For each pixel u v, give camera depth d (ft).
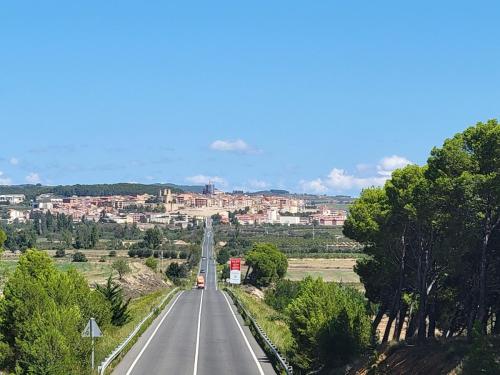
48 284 166.91
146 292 516.73
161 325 257.96
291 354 169.48
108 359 147.74
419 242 184.75
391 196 188.34
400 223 194.70
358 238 219.61
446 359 126.11
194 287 576.20
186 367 159.53
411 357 140.36
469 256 168.25
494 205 146.10
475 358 104.17
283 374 148.05
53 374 130.00
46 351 130.93
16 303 156.04
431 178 157.17
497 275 167.32
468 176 145.28
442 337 172.14
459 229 153.38
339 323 160.66
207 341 210.59
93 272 587.68
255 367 161.07
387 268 215.51
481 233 154.20
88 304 178.29
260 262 593.83
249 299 380.78
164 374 149.48
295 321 168.25
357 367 154.61
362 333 164.45
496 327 176.96
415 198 161.48
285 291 419.13
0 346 152.76
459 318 207.31
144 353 182.39
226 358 175.32
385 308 236.63
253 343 206.90
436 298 199.82
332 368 160.76
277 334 203.21
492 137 146.61
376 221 207.92
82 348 138.21
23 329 150.30
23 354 134.21
